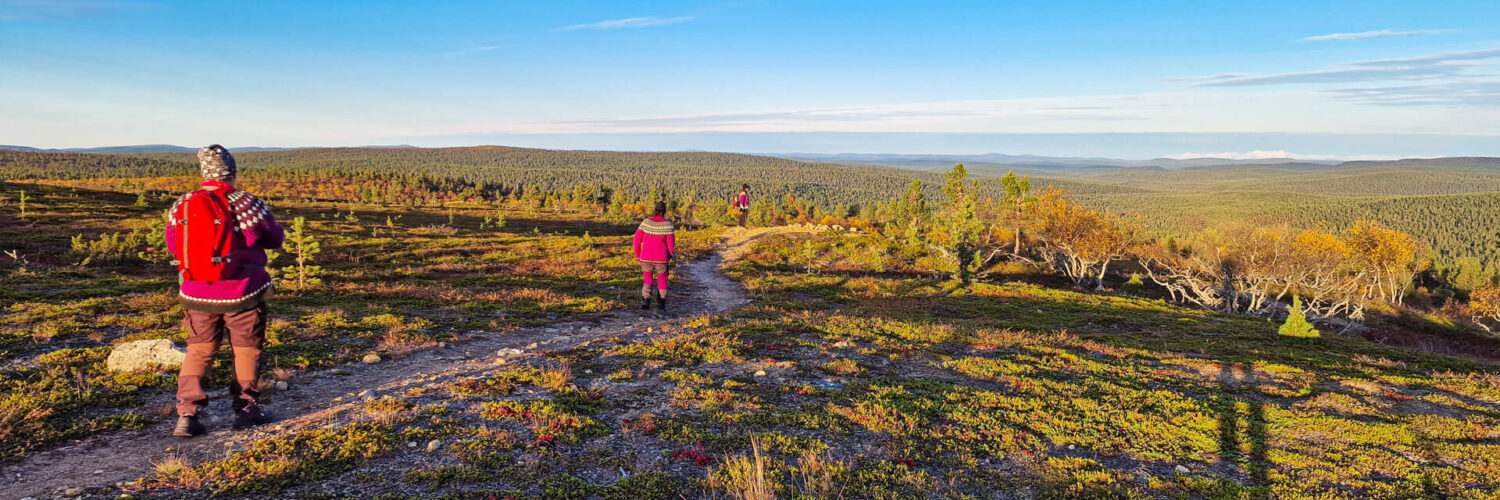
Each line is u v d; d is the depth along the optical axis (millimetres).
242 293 4512
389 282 19844
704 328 10938
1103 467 4863
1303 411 6785
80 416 4895
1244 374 9344
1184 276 47438
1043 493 4320
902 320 15961
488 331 10438
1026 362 9359
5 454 4035
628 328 11266
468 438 4730
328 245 36344
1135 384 7980
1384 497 4445
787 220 125125
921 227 62625
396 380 6781
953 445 5184
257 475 3842
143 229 43469
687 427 5219
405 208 102375
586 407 5711
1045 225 55062
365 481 3895
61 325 8438
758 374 7438
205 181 4414
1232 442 5645
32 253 28625
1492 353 30219
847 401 6406
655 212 13641
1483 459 5215
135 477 3834
